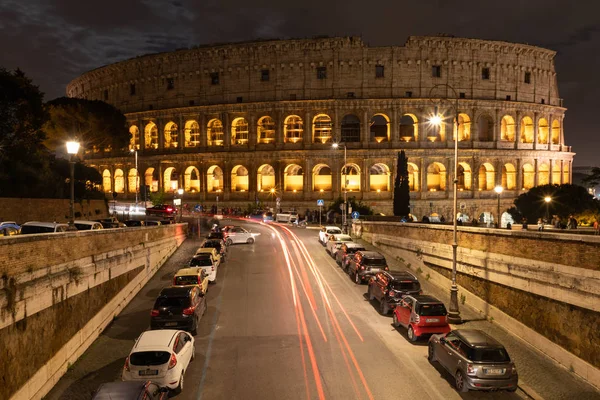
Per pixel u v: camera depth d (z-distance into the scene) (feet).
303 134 269.64
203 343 74.54
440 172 275.39
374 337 78.18
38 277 59.36
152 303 99.91
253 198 275.59
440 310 75.46
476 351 57.16
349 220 205.16
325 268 131.34
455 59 268.00
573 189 229.45
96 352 72.54
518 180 277.85
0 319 49.75
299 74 268.82
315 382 60.70
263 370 64.28
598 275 65.46
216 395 56.85
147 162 299.38
